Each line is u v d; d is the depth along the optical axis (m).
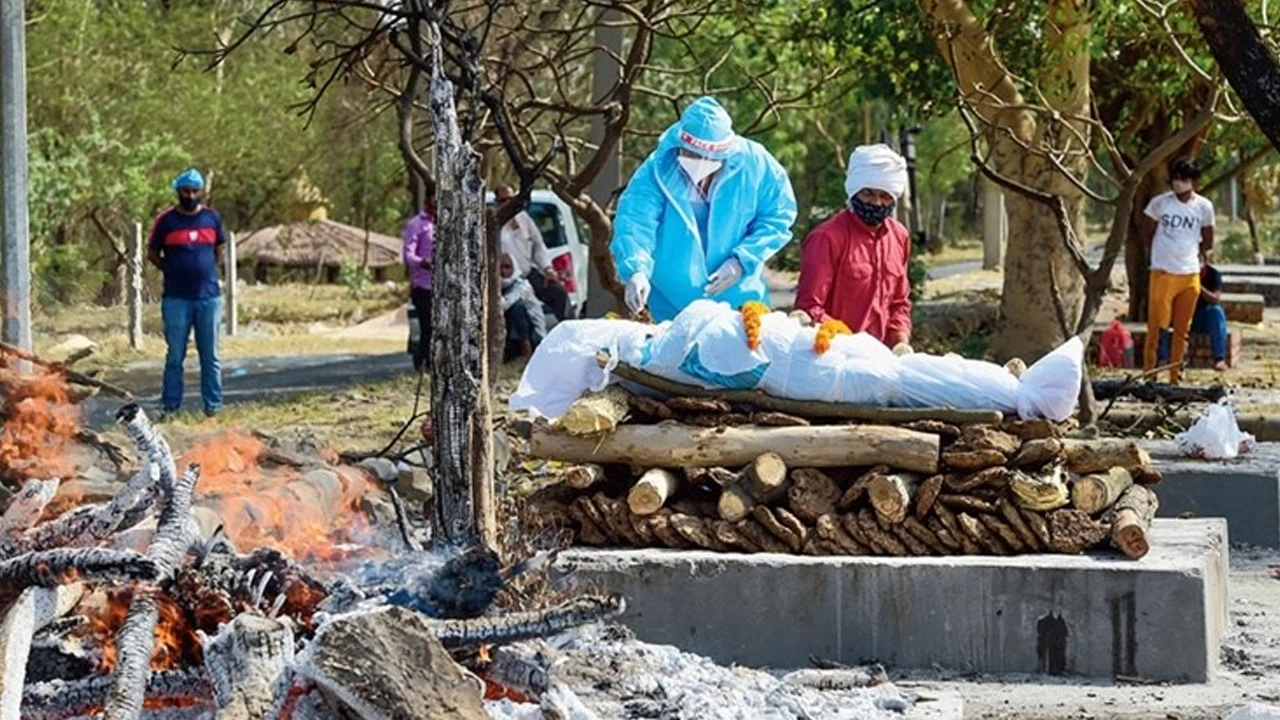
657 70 15.20
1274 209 63.34
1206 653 8.46
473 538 7.56
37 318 23.66
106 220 36.56
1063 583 8.52
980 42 17.28
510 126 12.41
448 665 5.75
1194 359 22.42
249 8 38.56
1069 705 7.98
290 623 6.23
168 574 6.32
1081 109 18.91
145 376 24.55
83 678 6.29
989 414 8.82
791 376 8.99
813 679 7.84
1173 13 16.19
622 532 9.00
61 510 9.10
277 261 49.34
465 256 7.55
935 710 7.58
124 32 34.94
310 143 41.62
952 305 29.61
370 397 19.55
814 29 19.08
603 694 7.01
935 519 8.80
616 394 9.11
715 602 8.73
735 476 8.93
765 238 9.92
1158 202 21.19
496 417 11.95
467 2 14.14
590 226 14.12
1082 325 14.66
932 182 58.53
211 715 6.24
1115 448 8.92
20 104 11.59
